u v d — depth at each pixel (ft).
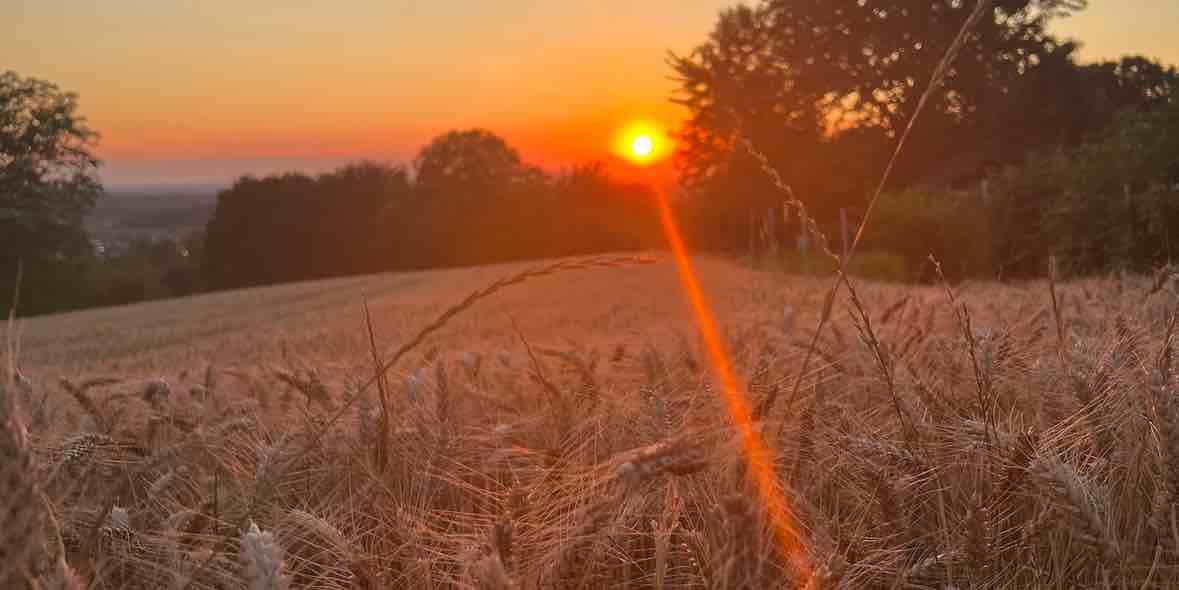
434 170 326.03
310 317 95.71
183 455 9.80
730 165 156.97
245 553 4.82
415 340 6.80
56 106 201.05
